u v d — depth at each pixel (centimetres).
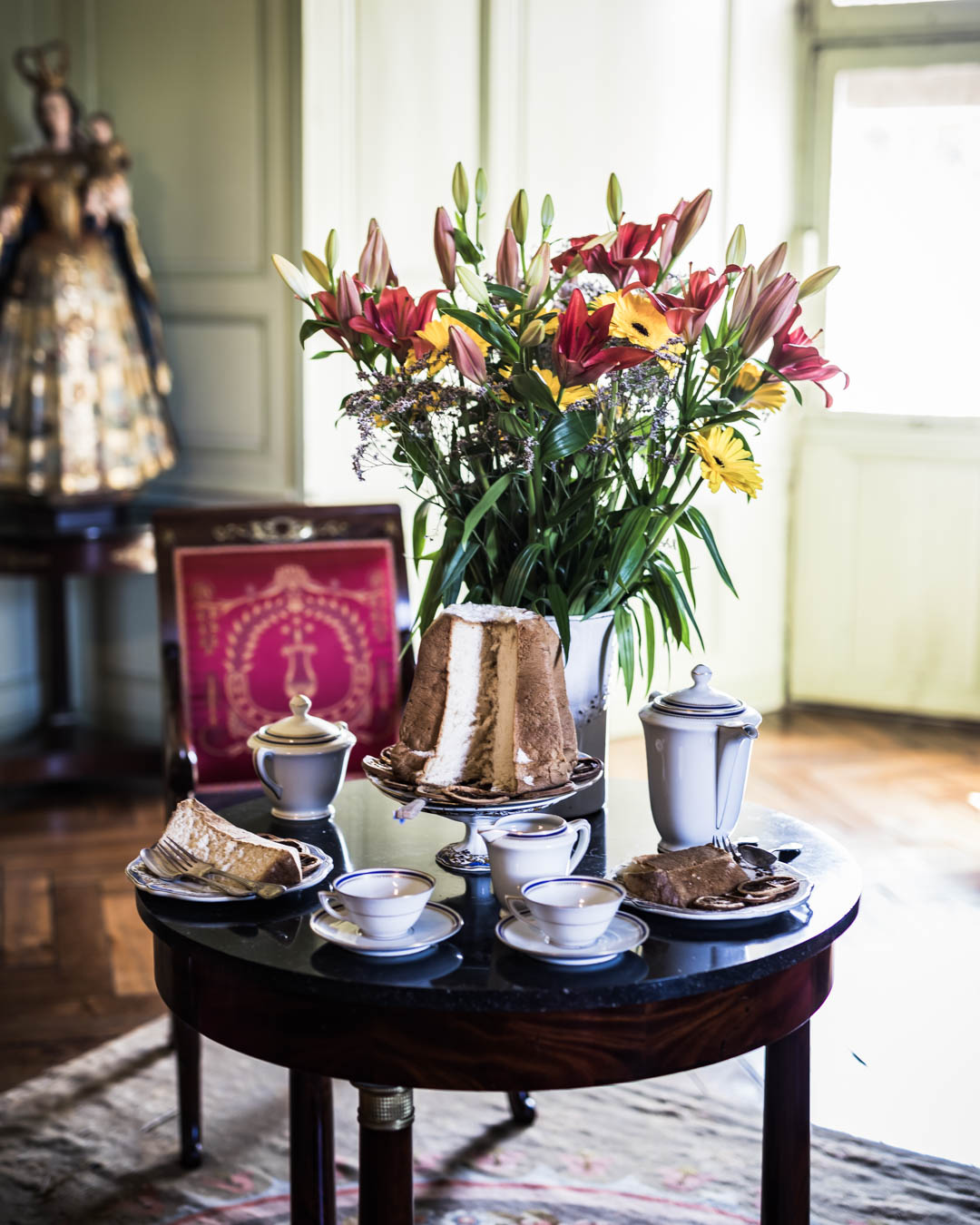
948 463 491
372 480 403
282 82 375
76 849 368
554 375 147
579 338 133
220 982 130
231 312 395
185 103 394
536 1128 226
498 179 409
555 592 155
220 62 386
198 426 409
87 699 450
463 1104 235
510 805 139
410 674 238
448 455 154
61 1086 239
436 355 145
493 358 154
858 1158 217
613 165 434
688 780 151
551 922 124
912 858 360
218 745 228
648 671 170
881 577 509
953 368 491
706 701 153
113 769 409
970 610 496
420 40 390
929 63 477
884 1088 240
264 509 237
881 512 505
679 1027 125
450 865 153
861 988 280
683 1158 216
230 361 399
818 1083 241
